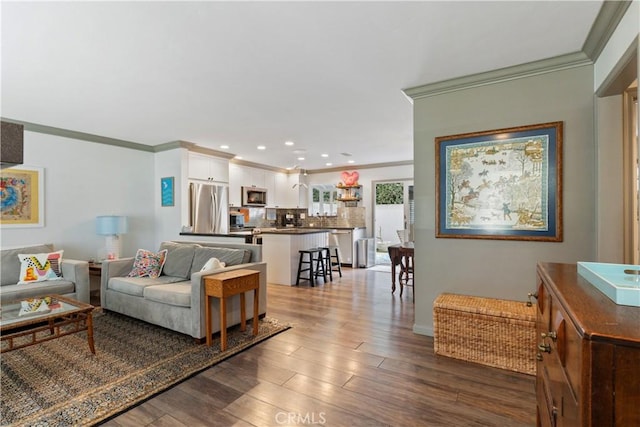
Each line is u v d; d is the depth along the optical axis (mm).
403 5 1825
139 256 3914
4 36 2096
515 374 2334
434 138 3010
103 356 2615
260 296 3617
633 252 2254
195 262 3787
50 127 4258
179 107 3557
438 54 2408
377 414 1877
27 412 1881
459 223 2898
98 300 4465
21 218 4020
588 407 652
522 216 2645
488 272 2801
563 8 1859
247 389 2145
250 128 4465
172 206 5312
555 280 1125
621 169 2273
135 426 1771
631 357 618
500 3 1813
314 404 1977
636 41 1658
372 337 3051
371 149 5953
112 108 3566
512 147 2674
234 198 6922
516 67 2598
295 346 2848
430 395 2068
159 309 3170
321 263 5883
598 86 2291
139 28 2027
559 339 900
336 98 3316
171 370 2383
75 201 4539
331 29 2064
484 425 1774
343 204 8070
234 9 1845
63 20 1929
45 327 2369
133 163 5266
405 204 7367
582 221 2445
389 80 2881
